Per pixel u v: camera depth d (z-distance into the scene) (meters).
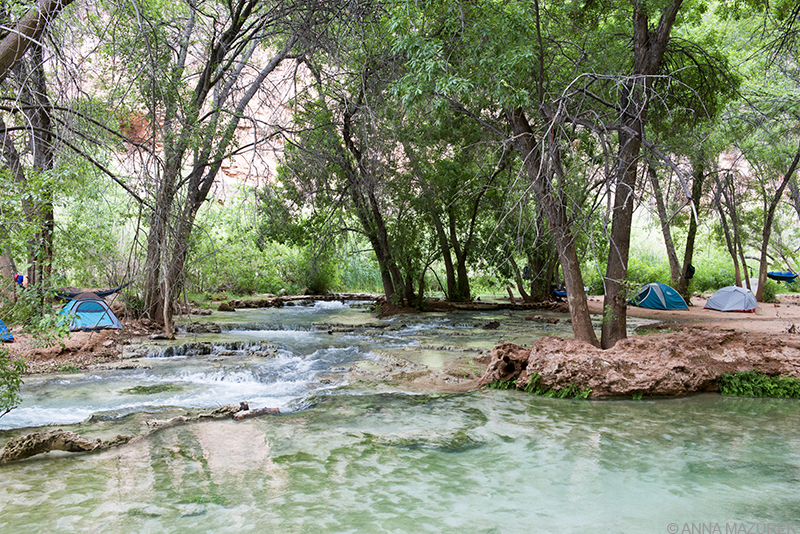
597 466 6.24
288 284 32.78
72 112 7.46
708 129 13.20
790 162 24.52
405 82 9.20
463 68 9.25
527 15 8.88
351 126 17.77
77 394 9.65
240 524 4.80
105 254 15.20
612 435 7.38
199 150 13.34
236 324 18.22
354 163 19.75
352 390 9.99
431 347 14.34
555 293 28.23
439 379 10.78
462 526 4.78
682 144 11.73
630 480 5.84
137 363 12.33
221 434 7.43
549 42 10.84
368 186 18.84
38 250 6.10
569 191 10.66
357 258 36.09
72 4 7.55
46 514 4.98
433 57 9.02
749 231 33.19
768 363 10.02
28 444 6.50
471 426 7.78
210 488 5.61
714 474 6.00
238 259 30.53
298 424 7.89
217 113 13.57
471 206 24.12
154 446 6.95
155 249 10.31
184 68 14.27
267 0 12.10
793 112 19.67
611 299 10.88
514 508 5.15
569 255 10.79
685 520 4.90
